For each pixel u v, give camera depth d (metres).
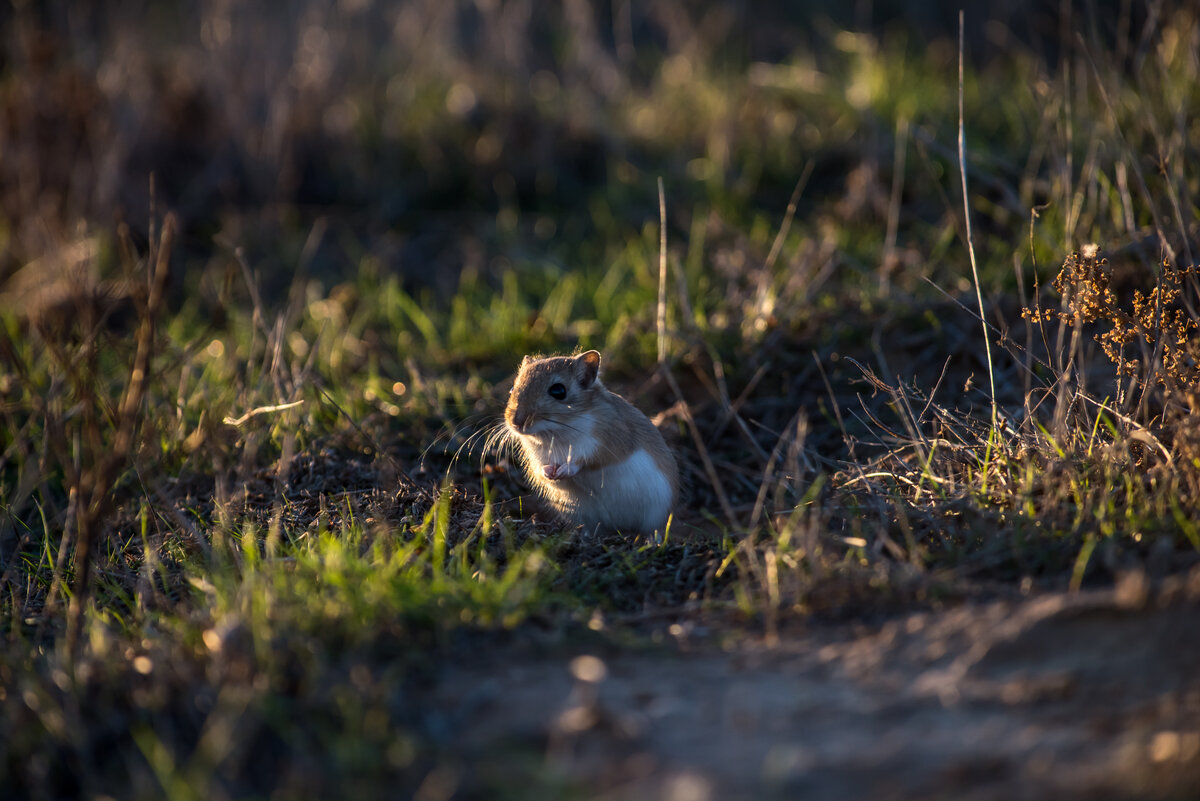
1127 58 16.23
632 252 16.14
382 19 22.31
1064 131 13.20
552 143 19.58
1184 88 12.66
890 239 13.27
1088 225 11.97
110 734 5.86
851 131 18.31
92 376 7.67
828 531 8.33
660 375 12.18
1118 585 6.53
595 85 21.34
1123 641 5.85
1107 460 7.90
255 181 19.19
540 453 9.84
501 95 20.36
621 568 8.22
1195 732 5.04
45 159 17.84
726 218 16.97
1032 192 13.98
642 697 5.96
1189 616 5.88
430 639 6.74
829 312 12.71
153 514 9.41
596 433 9.55
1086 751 5.05
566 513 10.03
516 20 20.97
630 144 19.62
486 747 5.50
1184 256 10.44
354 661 6.27
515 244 17.72
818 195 17.48
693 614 7.31
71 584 8.63
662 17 23.03
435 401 12.23
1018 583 7.09
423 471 10.75
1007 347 9.53
